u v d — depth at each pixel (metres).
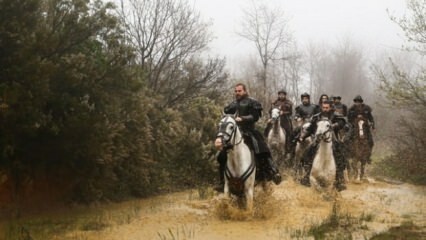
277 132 16.19
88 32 10.87
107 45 11.75
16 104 9.34
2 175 9.91
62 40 10.38
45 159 10.69
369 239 8.18
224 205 9.80
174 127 14.84
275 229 8.86
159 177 13.98
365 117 17.08
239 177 9.52
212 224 9.34
